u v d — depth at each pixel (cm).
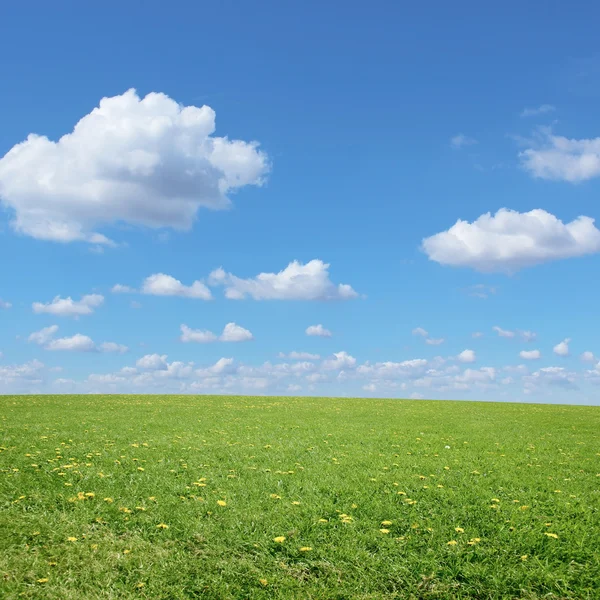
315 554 678
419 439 1652
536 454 1423
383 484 1002
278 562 667
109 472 1086
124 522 791
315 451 1380
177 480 1025
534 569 629
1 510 834
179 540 730
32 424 1889
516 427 2077
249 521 788
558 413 2766
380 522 782
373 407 2912
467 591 596
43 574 636
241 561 666
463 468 1183
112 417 2167
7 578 620
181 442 1497
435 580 618
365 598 585
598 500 910
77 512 820
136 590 608
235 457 1267
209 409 2611
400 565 646
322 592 596
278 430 1825
